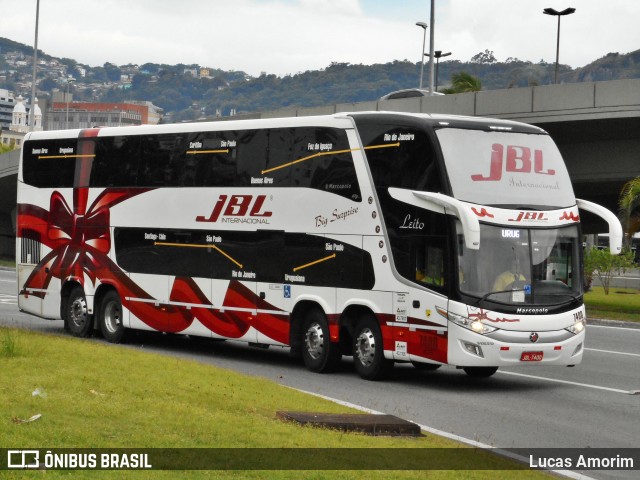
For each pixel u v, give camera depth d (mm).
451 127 19875
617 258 53125
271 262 22438
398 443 13453
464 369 22422
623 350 27422
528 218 19828
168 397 14656
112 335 26094
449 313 19250
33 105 71875
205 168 23984
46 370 15781
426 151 19812
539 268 19797
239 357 24281
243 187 23109
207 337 25953
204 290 23797
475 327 19172
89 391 14297
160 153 25031
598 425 16359
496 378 21672
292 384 19812
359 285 20750
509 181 19953
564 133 42438
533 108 41406
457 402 18281
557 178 20547
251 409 14648
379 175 20547
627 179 43188
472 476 11805
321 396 17375
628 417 17125
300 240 21891
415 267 19844
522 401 18594
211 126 23938
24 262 28422
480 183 19672
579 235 20422
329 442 12805
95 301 26547
